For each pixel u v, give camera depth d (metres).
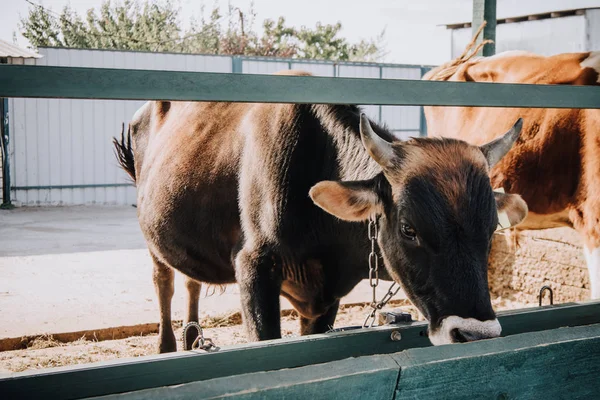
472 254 2.49
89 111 14.73
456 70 6.51
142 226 4.73
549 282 6.34
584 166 4.86
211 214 3.84
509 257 6.79
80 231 11.29
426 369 1.77
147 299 6.69
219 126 3.96
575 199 4.96
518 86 2.08
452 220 2.51
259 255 3.45
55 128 14.52
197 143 4.03
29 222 12.29
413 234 2.62
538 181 5.18
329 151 3.36
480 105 2.04
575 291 6.05
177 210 4.08
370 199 2.80
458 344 1.90
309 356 1.94
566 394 2.00
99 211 14.08
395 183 2.68
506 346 1.90
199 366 1.75
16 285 7.21
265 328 3.42
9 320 5.86
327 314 3.91
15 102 14.15
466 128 6.02
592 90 2.18
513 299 6.72
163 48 27.98
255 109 3.72
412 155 2.69
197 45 28.62
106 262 8.55
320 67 16.50
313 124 3.41
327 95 1.82
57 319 5.91
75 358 5.11
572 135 4.92
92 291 6.98
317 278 3.55
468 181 2.58
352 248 3.33
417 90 1.94
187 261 4.24
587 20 11.69
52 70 1.52
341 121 3.33
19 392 1.55
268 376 1.66
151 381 1.70
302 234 3.37
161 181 4.28
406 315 2.36
